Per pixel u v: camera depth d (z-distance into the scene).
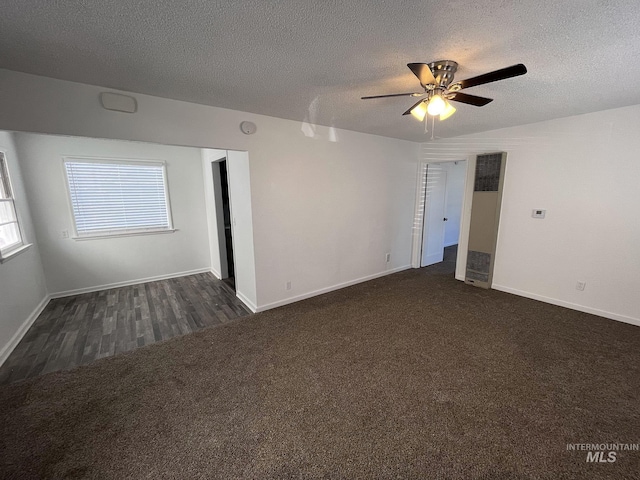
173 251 4.81
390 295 3.91
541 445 1.63
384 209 4.57
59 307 3.61
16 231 3.18
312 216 3.69
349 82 2.16
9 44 1.57
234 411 1.90
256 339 2.80
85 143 3.89
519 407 1.91
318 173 3.64
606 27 1.42
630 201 2.91
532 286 3.73
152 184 4.48
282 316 3.29
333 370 2.31
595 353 2.51
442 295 3.89
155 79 2.09
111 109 2.26
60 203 3.81
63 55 1.71
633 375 2.21
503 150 3.80
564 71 1.97
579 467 1.50
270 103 2.66
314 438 1.69
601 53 1.71
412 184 4.95
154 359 2.48
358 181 4.11
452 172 6.90
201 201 4.95
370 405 1.94
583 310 3.33
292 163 3.38
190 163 4.77
